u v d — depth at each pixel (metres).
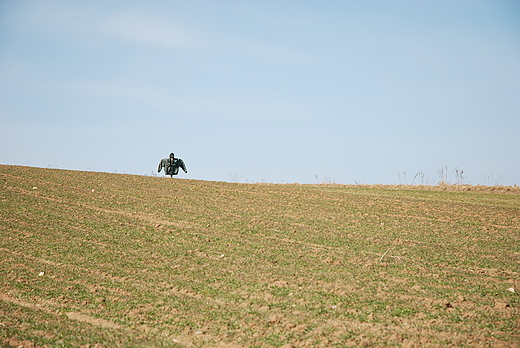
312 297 13.49
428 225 21.73
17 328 11.86
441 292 13.75
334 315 12.24
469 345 10.44
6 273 15.62
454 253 17.59
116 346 10.93
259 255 17.48
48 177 31.42
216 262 16.75
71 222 21.70
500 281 14.64
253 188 31.20
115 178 32.91
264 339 11.00
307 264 16.42
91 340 11.22
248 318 12.19
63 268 16.14
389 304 12.89
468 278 14.93
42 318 12.42
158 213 23.72
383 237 19.81
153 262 16.78
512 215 23.55
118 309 12.91
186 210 24.42
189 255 17.55
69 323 12.12
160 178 34.38
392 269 15.84
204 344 10.90
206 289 14.25
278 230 20.89
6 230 20.17
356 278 15.00
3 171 32.25
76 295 13.90
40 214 22.72
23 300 13.59
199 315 12.45
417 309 12.52
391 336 10.95
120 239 19.47
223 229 21.06
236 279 15.04
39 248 18.14
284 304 13.03
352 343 10.65
